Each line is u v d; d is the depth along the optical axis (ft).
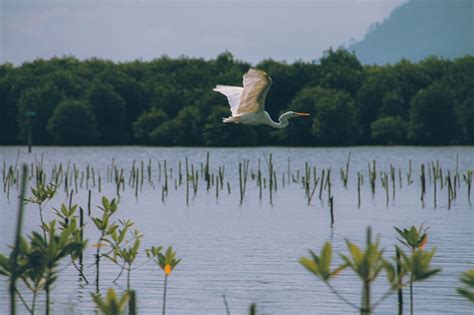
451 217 123.95
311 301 66.44
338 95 347.77
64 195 157.48
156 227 110.93
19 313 62.03
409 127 352.90
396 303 65.67
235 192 169.27
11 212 127.54
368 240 33.76
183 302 65.92
